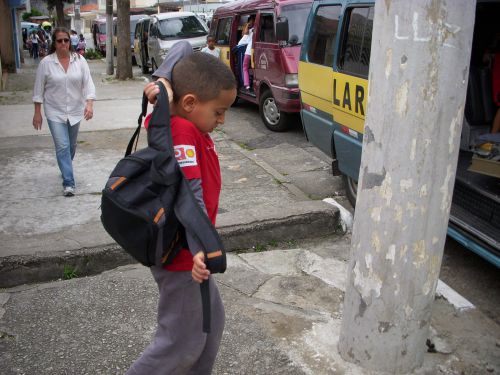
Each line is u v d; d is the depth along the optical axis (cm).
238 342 317
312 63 591
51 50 559
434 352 315
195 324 219
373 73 255
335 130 536
